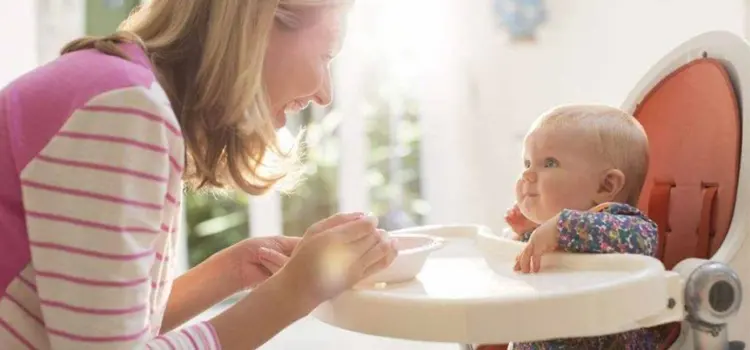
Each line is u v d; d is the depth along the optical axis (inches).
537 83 74.8
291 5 30.8
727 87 35.5
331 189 86.4
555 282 29.0
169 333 27.8
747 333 32.2
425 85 77.4
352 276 28.5
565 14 73.7
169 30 30.5
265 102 30.7
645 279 26.6
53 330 25.5
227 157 31.6
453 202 77.2
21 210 26.6
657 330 34.8
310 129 86.2
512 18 75.1
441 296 26.1
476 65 76.1
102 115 25.7
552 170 37.4
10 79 65.6
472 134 76.6
